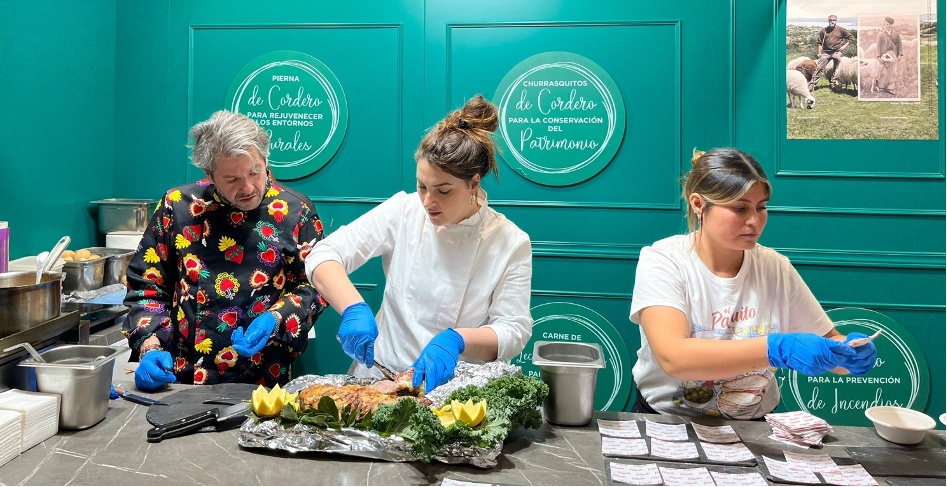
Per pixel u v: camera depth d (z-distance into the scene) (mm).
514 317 1834
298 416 1374
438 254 1858
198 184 2012
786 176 3012
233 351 1975
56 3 2691
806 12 2975
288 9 3160
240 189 1847
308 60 3156
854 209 2982
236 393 1665
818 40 2975
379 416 1345
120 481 1215
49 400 1399
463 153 1595
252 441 1349
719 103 3037
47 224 2670
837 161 2996
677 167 3059
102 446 1368
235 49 3188
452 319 1872
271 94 3178
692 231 1744
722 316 1667
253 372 1993
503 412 1383
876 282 2988
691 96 3043
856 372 1361
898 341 2963
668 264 1667
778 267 1707
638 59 3061
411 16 3123
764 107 3014
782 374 3008
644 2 3041
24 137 2512
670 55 3043
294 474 1260
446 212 1683
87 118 2967
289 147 3188
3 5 2373
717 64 3027
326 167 3191
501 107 3119
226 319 1979
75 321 1786
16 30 2449
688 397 1700
